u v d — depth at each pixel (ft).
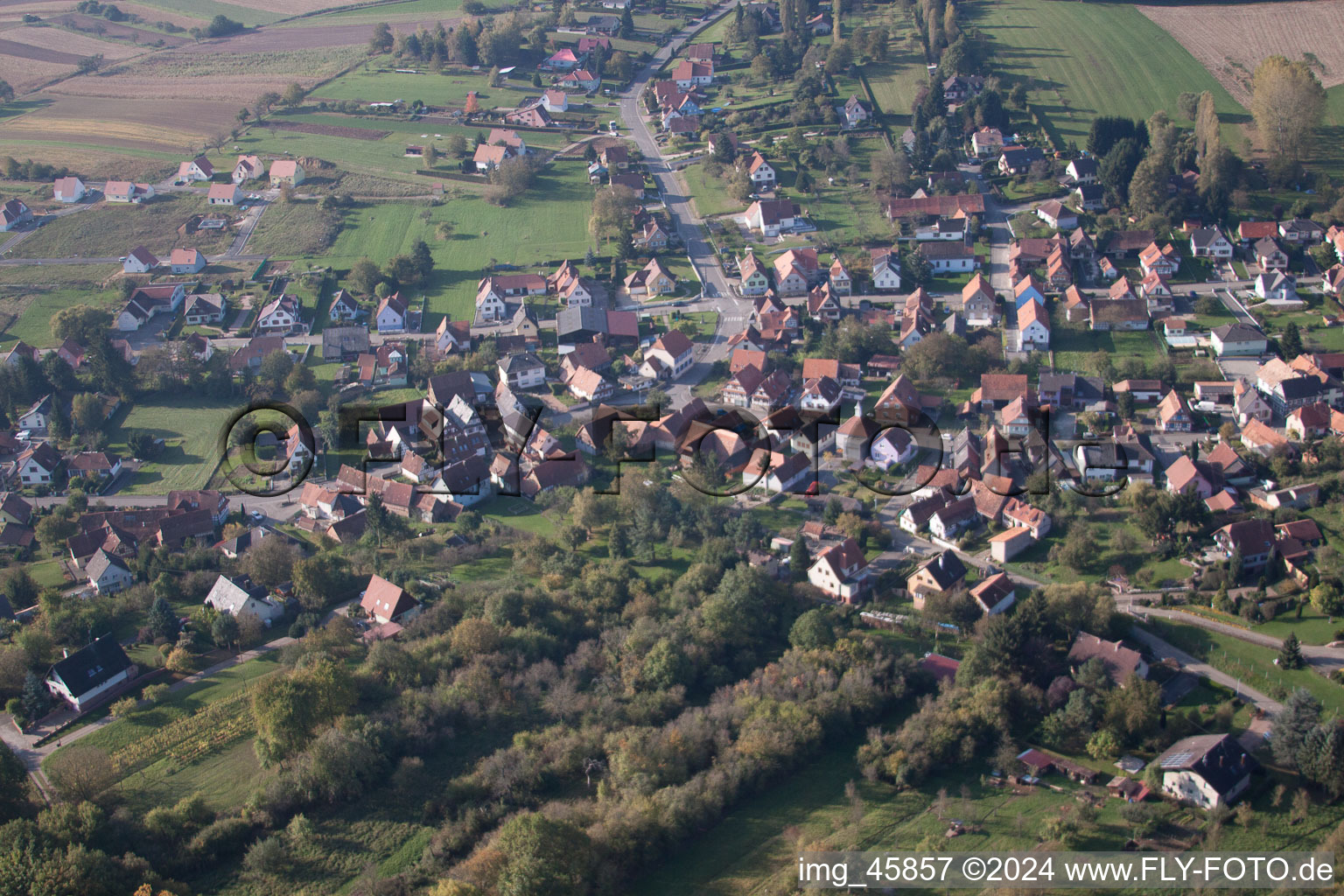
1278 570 536.83
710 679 492.95
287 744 432.66
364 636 518.37
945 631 517.14
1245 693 465.06
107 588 579.07
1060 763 440.04
